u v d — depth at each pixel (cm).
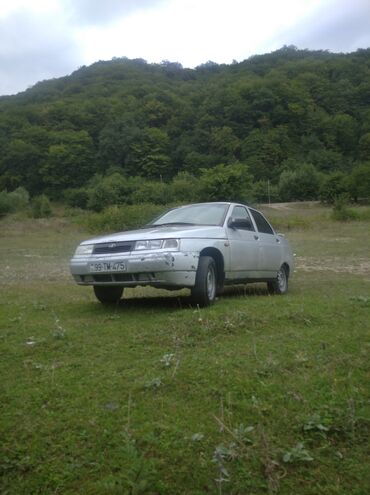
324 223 3547
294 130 10781
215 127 10712
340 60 13975
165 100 12356
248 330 529
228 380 388
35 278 1166
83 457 298
